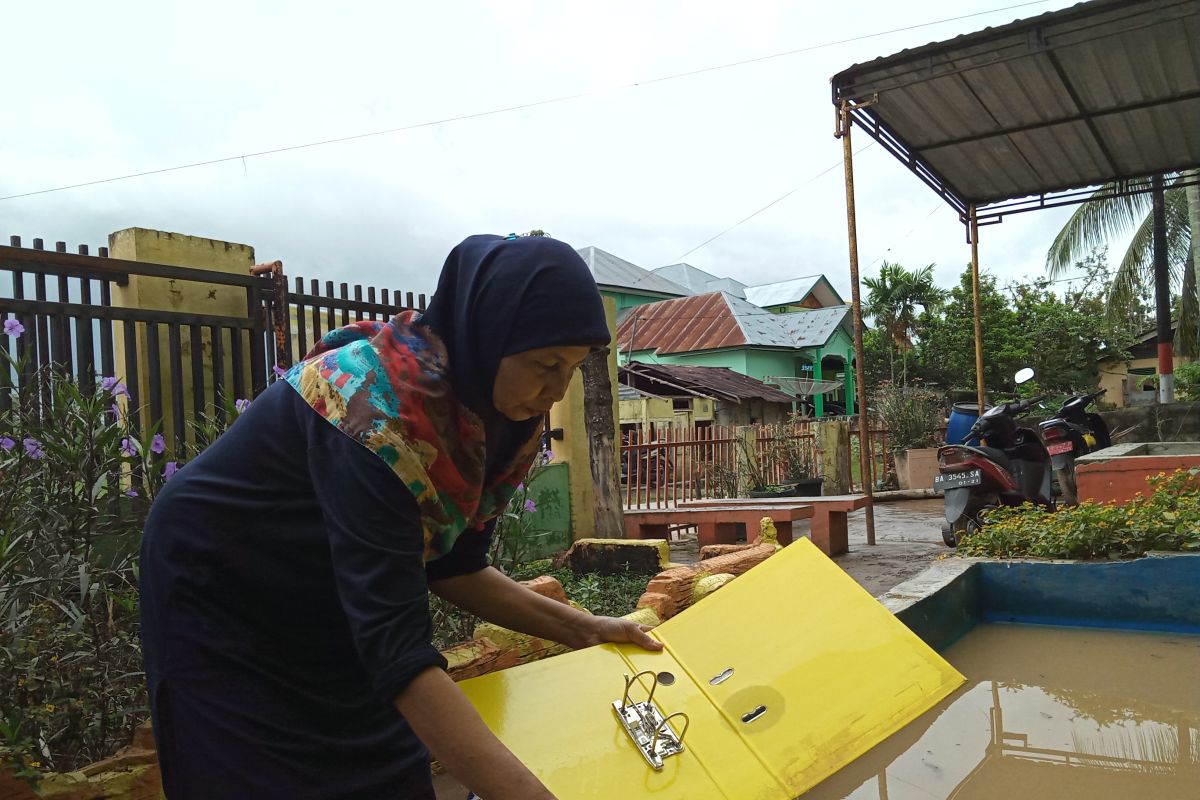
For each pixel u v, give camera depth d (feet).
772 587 8.63
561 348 4.16
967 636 11.70
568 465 19.81
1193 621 11.30
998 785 7.12
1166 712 8.66
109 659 7.70
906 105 24.59
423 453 4.14
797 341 83.10
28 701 7.08
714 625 7.86
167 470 9.24
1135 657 10.47
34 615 7.91
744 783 6.30
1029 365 83.87
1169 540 12.09
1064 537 12.71
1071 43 19.88
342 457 4.04
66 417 8.22
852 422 46.65
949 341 87.40
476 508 4.89
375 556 3.98
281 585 4.36
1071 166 29.89
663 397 58.59
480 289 4.20
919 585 11.26
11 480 7.79
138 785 6.52
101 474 8.18
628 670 6.87
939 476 21.21
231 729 4.17
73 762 7.07
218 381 13.82
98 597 8.25
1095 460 21.74
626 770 5.98
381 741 4.62
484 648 9.54
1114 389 90.94
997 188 31.86
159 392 12.80
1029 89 23.79
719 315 83.61
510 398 4.35
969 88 23.59
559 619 6.75
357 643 3.96
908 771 7.45
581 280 4.21
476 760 3.85
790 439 35.32
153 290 13.69
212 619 4.32
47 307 11.35
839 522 22.45
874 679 8.08
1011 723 8.48
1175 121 26.40
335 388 4.19
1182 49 21.61
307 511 4.29
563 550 19.33
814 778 6.66
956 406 32.55
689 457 28.30
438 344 4.39
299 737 4.31
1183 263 54.44
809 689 7.57
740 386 63.52
